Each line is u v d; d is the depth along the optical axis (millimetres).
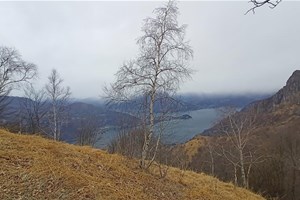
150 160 12805
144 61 12125
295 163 34719
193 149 34562
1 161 8055
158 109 11617
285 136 43000
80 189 7723
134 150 13258
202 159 32062
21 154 8711
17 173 7625
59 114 27984
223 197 12469
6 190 6863
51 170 8109
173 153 17172
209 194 11914
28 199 6730
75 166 9305
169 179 11961
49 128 26719
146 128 11688
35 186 7305
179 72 11781
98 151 11906
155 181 10969
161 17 11695
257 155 35250
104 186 8523
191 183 12828
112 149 14336
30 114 26516
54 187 7488
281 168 33281
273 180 31906
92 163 10203
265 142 40656
